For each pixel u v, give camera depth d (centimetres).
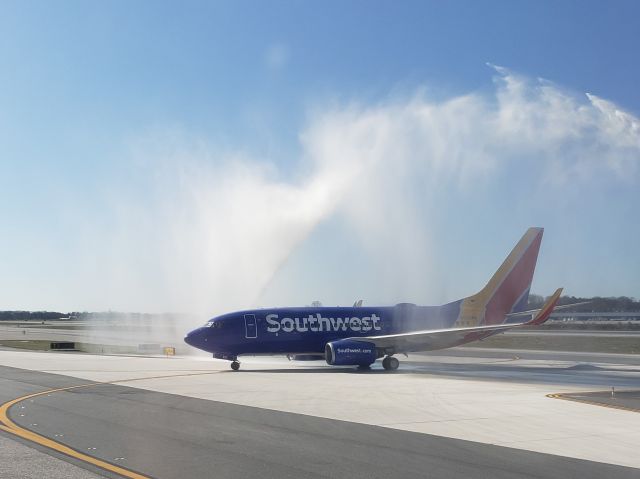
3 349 7512
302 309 4938
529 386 3344
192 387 3147
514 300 5359
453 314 5191
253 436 1755
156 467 1363
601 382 3653
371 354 4612
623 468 1403
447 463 1435
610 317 18925
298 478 1285
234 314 4766
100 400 2555
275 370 4638
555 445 1666
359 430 1878
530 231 5416
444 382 3562
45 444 1600
